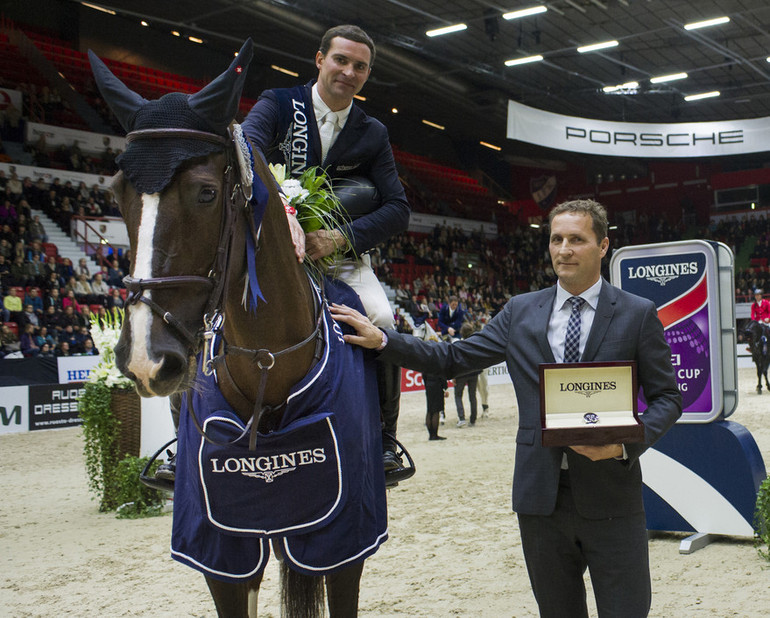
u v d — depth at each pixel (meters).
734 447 4.96
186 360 1.75
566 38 22.58
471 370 2.77
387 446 2.89
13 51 21.55
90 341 14.38
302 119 2.79
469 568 4.63
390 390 2.86
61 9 23.48
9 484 8.01
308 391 2.29
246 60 1.80
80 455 9.84
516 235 32.78
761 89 28.02
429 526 5.75
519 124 18.64
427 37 22.61
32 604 4.14
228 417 2.24
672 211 35.38
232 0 19.17
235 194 1.92
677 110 29.48
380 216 2.82
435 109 30.70
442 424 12.54
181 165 1.76
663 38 22.70
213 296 1.84
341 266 2.84
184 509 2.33
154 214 1.73
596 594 2.46
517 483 2.54
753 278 29.75
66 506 6.87
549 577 2.55
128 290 1.71
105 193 18.38
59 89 21.36
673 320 5.13
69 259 15.72
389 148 2.99
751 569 4.38
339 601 2.40
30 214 16.45
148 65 25.14
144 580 4.56
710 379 5.00
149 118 1.78
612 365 2.30
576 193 37.41
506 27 21.75
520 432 2.57
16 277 14.52
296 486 2.25
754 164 36.06
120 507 6.41
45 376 12.81
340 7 20.08
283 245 2.28
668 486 5.18
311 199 2.60
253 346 2.24
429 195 31.00
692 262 5.06
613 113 31.17
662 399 2.47
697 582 4.20
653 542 5.12
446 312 14.10
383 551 5.10
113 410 6.60
